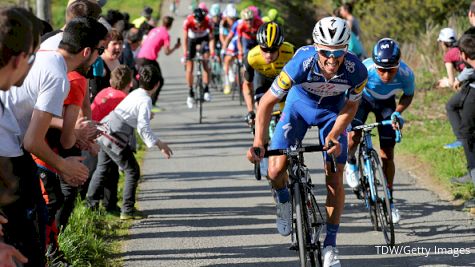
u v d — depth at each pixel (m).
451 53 12.98
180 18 53.66
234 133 17.39
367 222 10.15
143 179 12.89
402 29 26.67
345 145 7.92
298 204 7.20
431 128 16.09
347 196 11.69
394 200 11.25
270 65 10.72
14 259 5.11
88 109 8.20
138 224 10.02
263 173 11.04
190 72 20.98
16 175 5.36
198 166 13.91
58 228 8.12
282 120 8.29
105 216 10.24
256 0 53.31
